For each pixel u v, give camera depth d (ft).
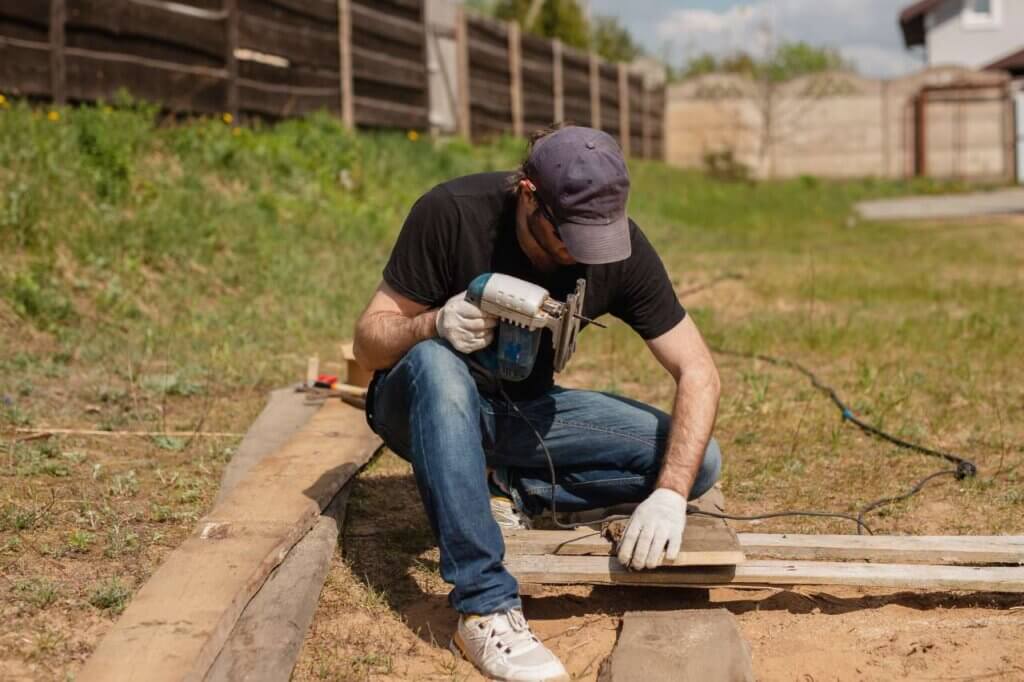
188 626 8.61
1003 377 20.31
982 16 110.93
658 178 74.95
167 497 12.66
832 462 15.05
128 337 21.04
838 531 12.39
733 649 8.95
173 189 28.27
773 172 99.25
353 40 43.55
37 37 28.40
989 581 9.82
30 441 14.51
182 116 33.60
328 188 35.24
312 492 11.97
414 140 46.91
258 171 32.73
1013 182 95.86
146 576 10.23
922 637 9.61
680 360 10.52
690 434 10.11
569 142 9.11
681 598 10.63
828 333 24.41
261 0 37.11
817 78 98.32
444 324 9.47
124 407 16.85
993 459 15.10
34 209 22.99
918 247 48.60
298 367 20.45
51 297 21.04
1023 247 48.06
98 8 30.01
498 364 9.75
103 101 30.35
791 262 42.22
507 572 9.25
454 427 9.23
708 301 31.40
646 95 88.38
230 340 21.77
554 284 10.03
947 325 25.52
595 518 11.69
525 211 9.51
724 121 97.96
